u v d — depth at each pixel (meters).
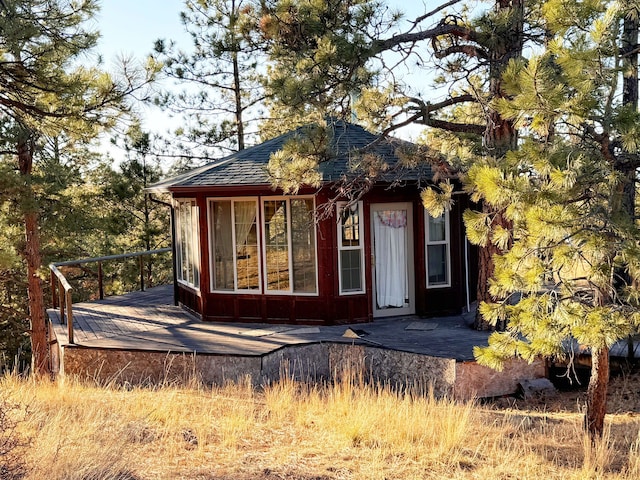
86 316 14.55
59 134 13.82
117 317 14.39
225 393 9.48
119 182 21.27
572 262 5.78
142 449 6.59
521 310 6.41
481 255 11.93
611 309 5.86
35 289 17.41
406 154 10.72
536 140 6.43
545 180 5.99
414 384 10.09
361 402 8.27
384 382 10.67
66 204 18.20
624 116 5.65
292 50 9.50
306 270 12.97
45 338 17.61
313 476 6.13
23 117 12.92
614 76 5.74
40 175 17.66
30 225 17.11
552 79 6.09
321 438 7.34
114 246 24.91
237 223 13.41
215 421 7.85
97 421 7.21
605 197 6.04
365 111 10.09
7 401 7.48
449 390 9.80
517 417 8.82
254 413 8.37
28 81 12.05
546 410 9.47
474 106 14.26
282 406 8.48
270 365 10.61
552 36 9.34
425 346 10.71
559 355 6.46
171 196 15.89
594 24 5.49
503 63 10.42
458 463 6.64
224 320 13.62
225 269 13.64
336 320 12.82
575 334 5.77
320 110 9.73
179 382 10.73
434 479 6.23
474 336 11.48
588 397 7.70
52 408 7.83
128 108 12.44
